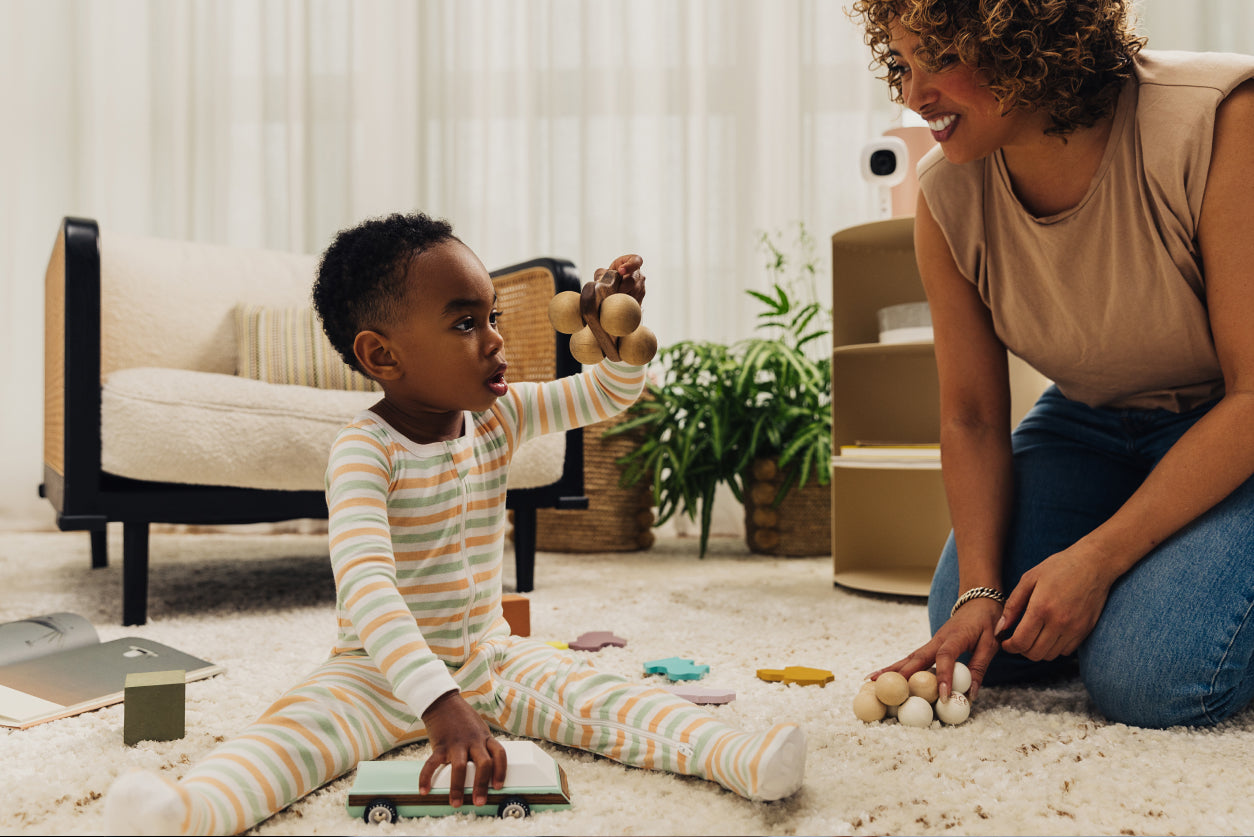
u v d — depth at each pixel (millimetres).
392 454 812
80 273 1453
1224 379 1014
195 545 2584
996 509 1112
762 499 2369
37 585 1858
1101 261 1005
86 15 2951
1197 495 925
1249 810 690
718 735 750
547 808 707
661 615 1539
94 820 695
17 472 2893
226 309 2172
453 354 801
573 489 1839
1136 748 841
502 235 2996
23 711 954
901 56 998
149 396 1479
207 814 625
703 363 2471
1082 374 1136
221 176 3002
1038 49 870
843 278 2049
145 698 878
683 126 2896
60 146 2967
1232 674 872
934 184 1104
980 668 956
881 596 1786
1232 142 896
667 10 2926
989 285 1116
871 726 920
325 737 747
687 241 2893
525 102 2969
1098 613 946
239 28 3033
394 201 3012
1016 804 710
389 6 3016
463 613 850
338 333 853
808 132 2873
